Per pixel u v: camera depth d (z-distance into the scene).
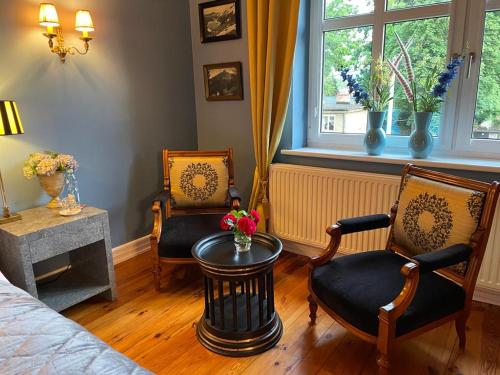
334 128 2.93
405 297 1.50
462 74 2.31
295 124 2.89
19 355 1.04
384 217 2.04
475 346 1.90
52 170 2.16
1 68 2.15
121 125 2.85
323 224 2.70
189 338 2.02
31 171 2.17
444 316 1.64
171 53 3.12
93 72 2.61
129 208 3.00
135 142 2.97
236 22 2.93
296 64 2.79
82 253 2.46
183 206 2.88
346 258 1.98
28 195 2.36
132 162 2.97
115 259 2.93
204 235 2.42
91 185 2.71
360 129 2.80
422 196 1.86
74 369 0.99
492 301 2.24
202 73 3.28
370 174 2.43
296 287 2.51
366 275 1.77
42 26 2.29
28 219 2.10
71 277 2.46
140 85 2.93
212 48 3.16
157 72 3.04
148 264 2.92
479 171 2.16
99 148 2.73
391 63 2.38
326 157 2.68
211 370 1.78
